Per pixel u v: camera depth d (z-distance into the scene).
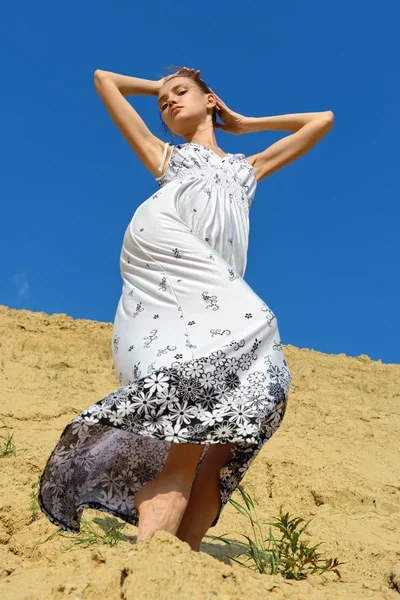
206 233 2.80
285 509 4.17
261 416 2.36
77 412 5.47
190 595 1.95
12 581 2.14
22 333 7.61
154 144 3.12
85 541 2.98
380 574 3.23
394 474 5.07
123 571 2.04
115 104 3.17
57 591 2.00
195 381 2.39
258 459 4.92
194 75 3.41
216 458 2.59
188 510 2.56
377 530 3.95
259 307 2.59
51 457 2.56
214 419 2.34
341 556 3.41
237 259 2.90
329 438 5.73
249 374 2.47
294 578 2.71
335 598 2.16
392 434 6.09
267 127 3.49
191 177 2.93
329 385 7.54
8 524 3.17
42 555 2.90
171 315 2.56
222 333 2.49
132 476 2.71
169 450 2.48
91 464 2.68
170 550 2.11
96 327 8.36
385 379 8.20
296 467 4.83
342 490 4.46
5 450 4.17
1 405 5.35
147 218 2.77
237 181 3.04
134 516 2.69
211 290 2.58
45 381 6.17
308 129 3.38
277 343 2.59
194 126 3.29
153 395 2.36
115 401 2.35
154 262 2.68
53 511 2.64
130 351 2.57
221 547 3.23
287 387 2.53
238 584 2.08
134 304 2.67
